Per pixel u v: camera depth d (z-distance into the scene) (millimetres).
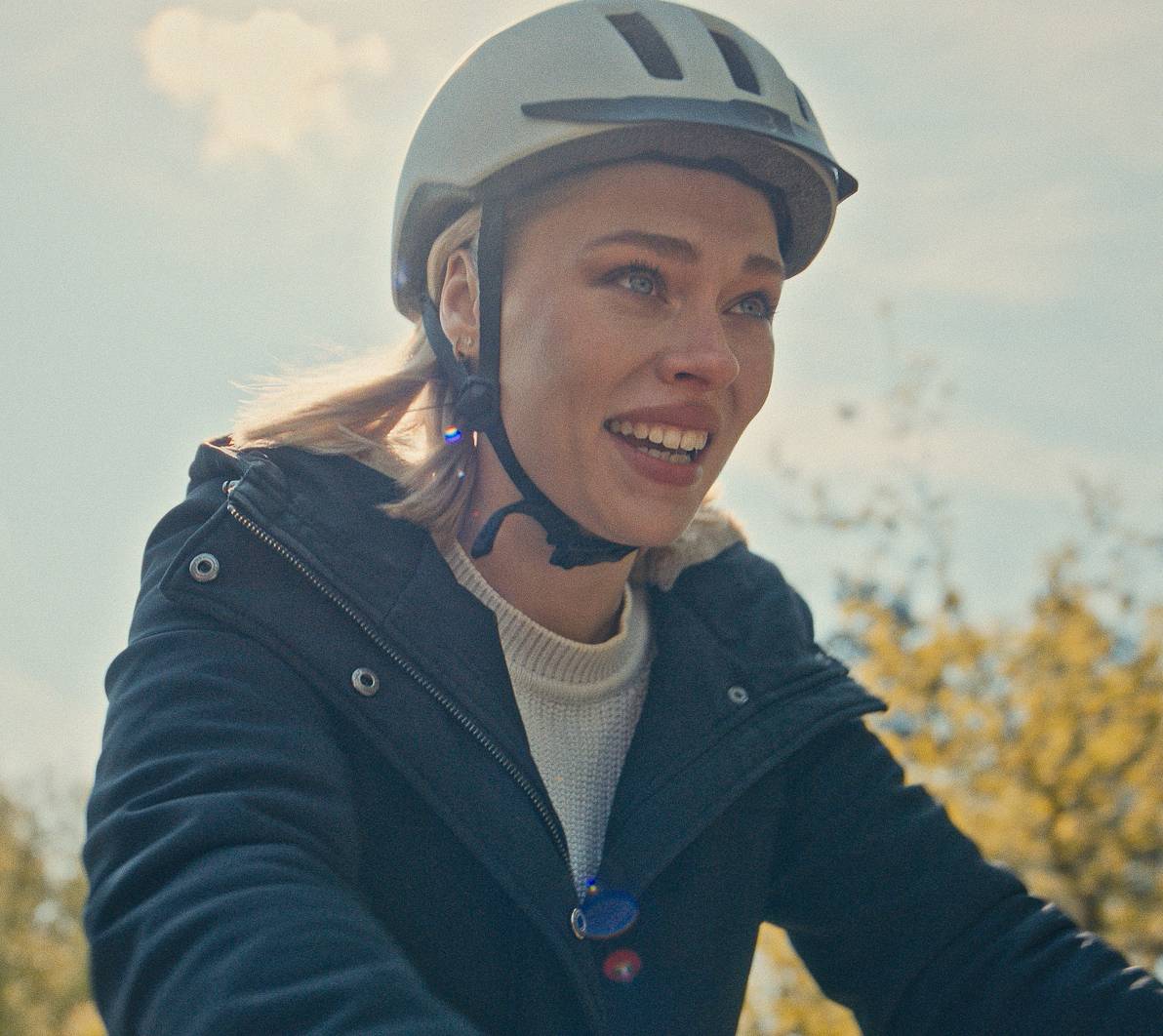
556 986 1715
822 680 2070
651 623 2061
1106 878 13148
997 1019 1934
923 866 2045
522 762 1734
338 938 1244
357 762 1717
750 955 1958
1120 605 13945
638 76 1807
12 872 33188
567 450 1817
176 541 1788
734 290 1831
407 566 1795
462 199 1916
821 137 1933
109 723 1597
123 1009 1293
